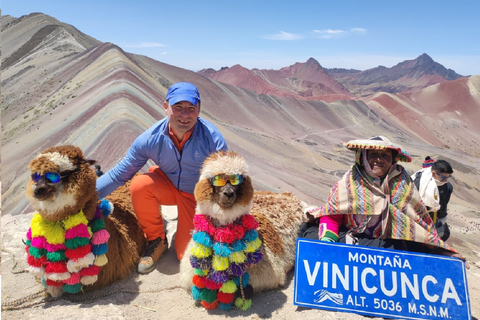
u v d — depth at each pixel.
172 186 4.30
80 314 3.25
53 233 3.31
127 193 4.66
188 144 4.05
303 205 4.87
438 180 4.87
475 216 51.34
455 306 3.25
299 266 3.47
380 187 3.64
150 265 4.17
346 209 3.65
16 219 5.42
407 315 3.25
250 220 3.38
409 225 3.53
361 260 3.42
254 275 3.57
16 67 86.38
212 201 3.25
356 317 3.22
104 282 3.81
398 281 3.33
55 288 3.56
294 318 3.24
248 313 3.42
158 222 4.35
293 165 56.53
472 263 5.21
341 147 84.88
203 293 3.45
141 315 3.39
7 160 37.72
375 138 3.59
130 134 33.03
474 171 83.81
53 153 3.23
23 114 55.50
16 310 3.41
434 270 3.34
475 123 143.50
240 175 3.17
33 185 3.17
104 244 3.54
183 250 4.29
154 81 63.03
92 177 3.38
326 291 3.39
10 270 4.13
